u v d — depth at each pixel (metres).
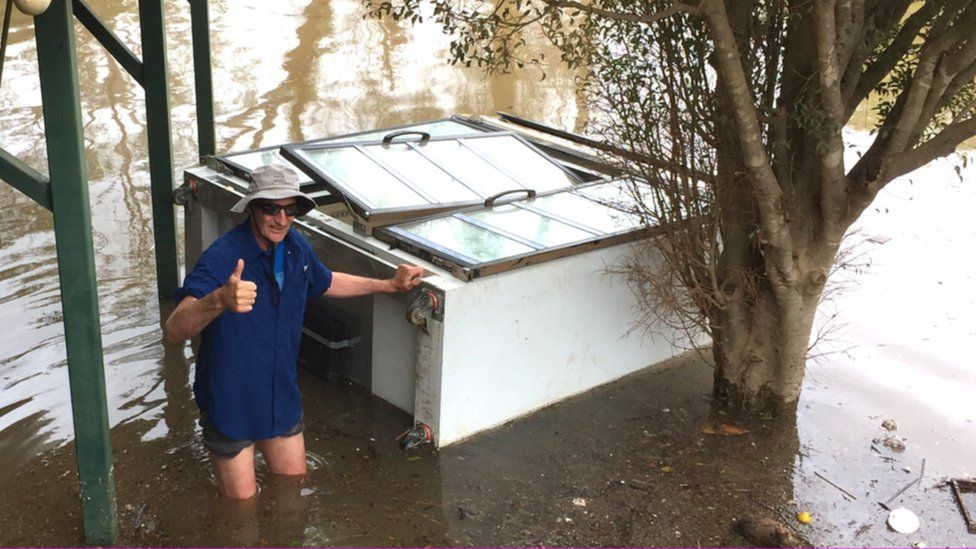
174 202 5.62
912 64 4.67
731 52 3.93
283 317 3.88
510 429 4.75
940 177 8.37
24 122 8.34
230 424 3.90
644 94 5.25
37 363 5.14
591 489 4.31
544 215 5.16
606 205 5.27
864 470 4.56
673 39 4.55
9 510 4.00
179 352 5.36
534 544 3.92
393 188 5.14
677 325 5.38
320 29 11.58
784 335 4.79
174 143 7.98
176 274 5.86
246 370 3.84
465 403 4.57
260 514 4.02
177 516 4.00
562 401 5.04
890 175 4.27
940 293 6.39
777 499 4.31
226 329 3.76
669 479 4.42
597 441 4.69
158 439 4.55
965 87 4.78
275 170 3.70
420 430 4.54
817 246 4.60
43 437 4.52
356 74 10.12
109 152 7.89
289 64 10.28
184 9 11.70
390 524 4.00
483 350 4.55
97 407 3.64
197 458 4.42
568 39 5.35
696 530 4.07
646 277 4.93
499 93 9.87
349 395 5.00
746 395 4.98
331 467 4.37
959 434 4.88
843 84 4.45
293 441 4.18
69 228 3.42
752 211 4.70
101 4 11.56
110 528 3.80
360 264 4.75
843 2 4.09
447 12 4.52
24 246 6.45
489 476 4.36
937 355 5.64
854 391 5.27
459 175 5.50
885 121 4.44
